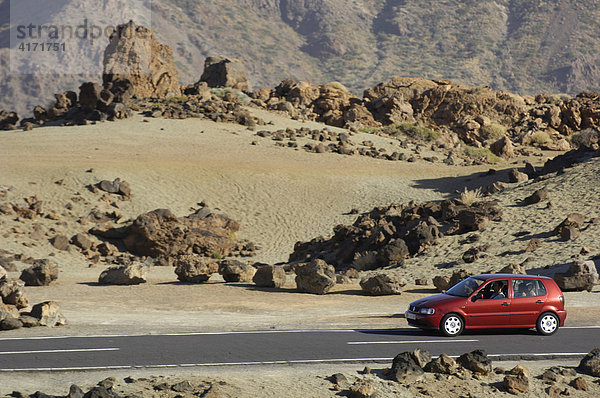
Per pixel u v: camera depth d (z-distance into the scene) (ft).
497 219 161.07
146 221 183.62
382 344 61.00
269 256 188.14
